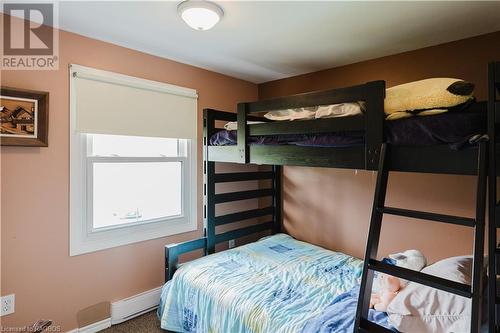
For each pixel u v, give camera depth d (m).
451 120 1.25
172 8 1.83
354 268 2.37
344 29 2.11
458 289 1.11
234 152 2.37
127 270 2.53
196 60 2.81
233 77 3.38
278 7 1.80
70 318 2.21
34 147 2.02
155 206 2.79
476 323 1.04
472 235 2.19
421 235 2.45
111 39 2.31
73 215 2.21
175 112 2.81
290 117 1.95
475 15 1.87
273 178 3.45
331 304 1.79
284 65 2.95
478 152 1.19
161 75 2.71
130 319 2.49
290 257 2.60
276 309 1.75
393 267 1.32
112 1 1.75
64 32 2.14
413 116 1.38
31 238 2.02
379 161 1.44
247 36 2.25
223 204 3.33
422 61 2.42
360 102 1.59
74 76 2.17
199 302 2.08
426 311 1.39
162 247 2.76
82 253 2.26
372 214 1.40
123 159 2.54
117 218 2.54
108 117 2.35
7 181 1.92
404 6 1.77
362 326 1.32
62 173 2.15
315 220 3.19
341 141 1.65
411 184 2.48
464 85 1.26
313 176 3.20
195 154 3.01
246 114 2.19
